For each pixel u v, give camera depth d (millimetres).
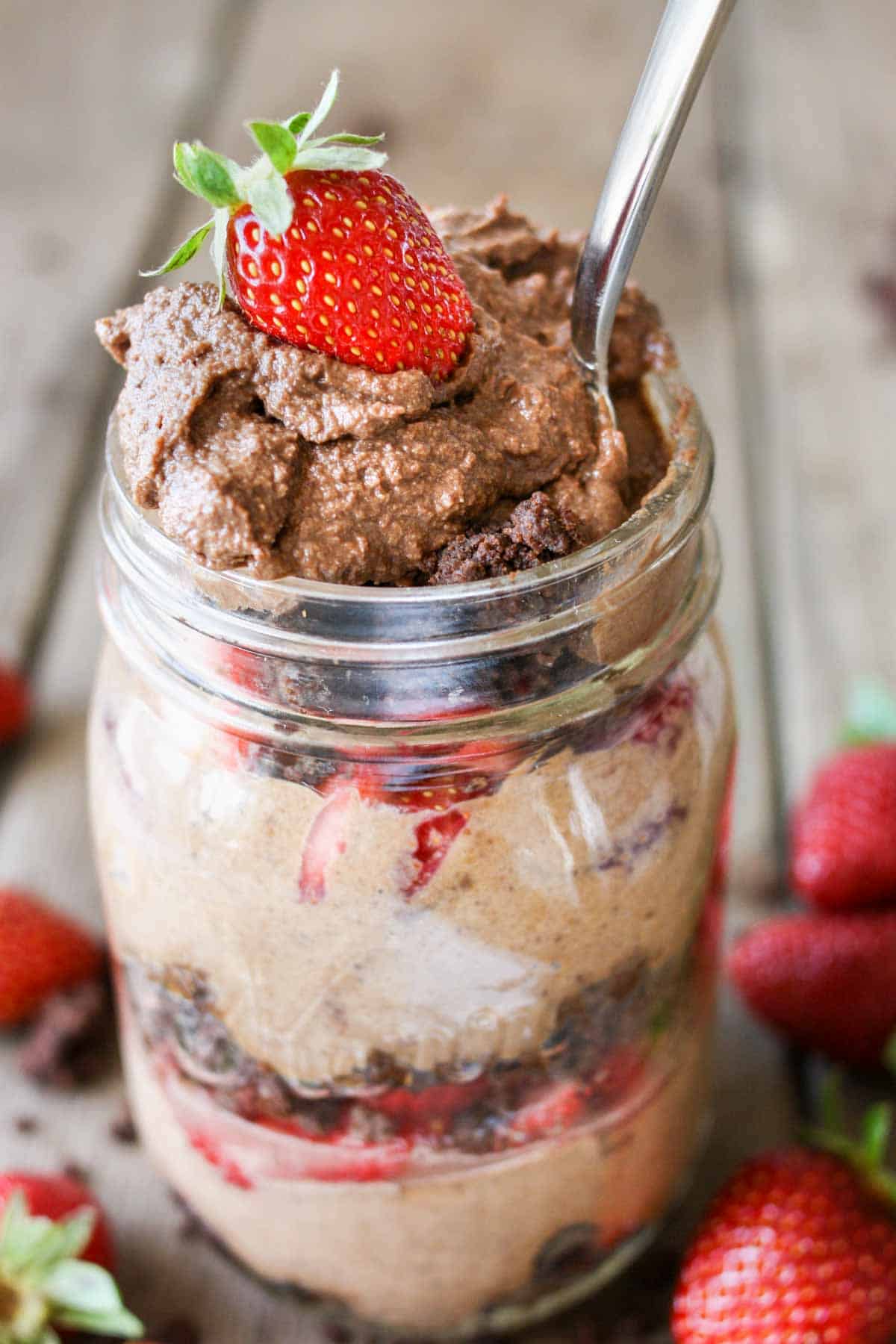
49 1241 347
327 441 298
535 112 638
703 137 642
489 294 320
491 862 310
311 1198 341
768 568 484
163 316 303
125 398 305
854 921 400
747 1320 347
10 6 696
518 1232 347
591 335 315
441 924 312
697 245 593
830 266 586
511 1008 320
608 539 299
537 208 581
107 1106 394
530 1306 361
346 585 297
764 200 614
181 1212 377
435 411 304
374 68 661
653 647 315
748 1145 388
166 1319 364
